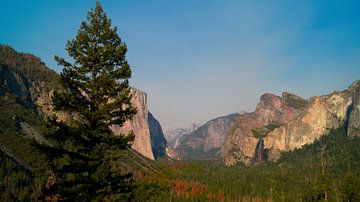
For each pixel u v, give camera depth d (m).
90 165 27.22
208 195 174.62
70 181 27.23
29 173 132.62
